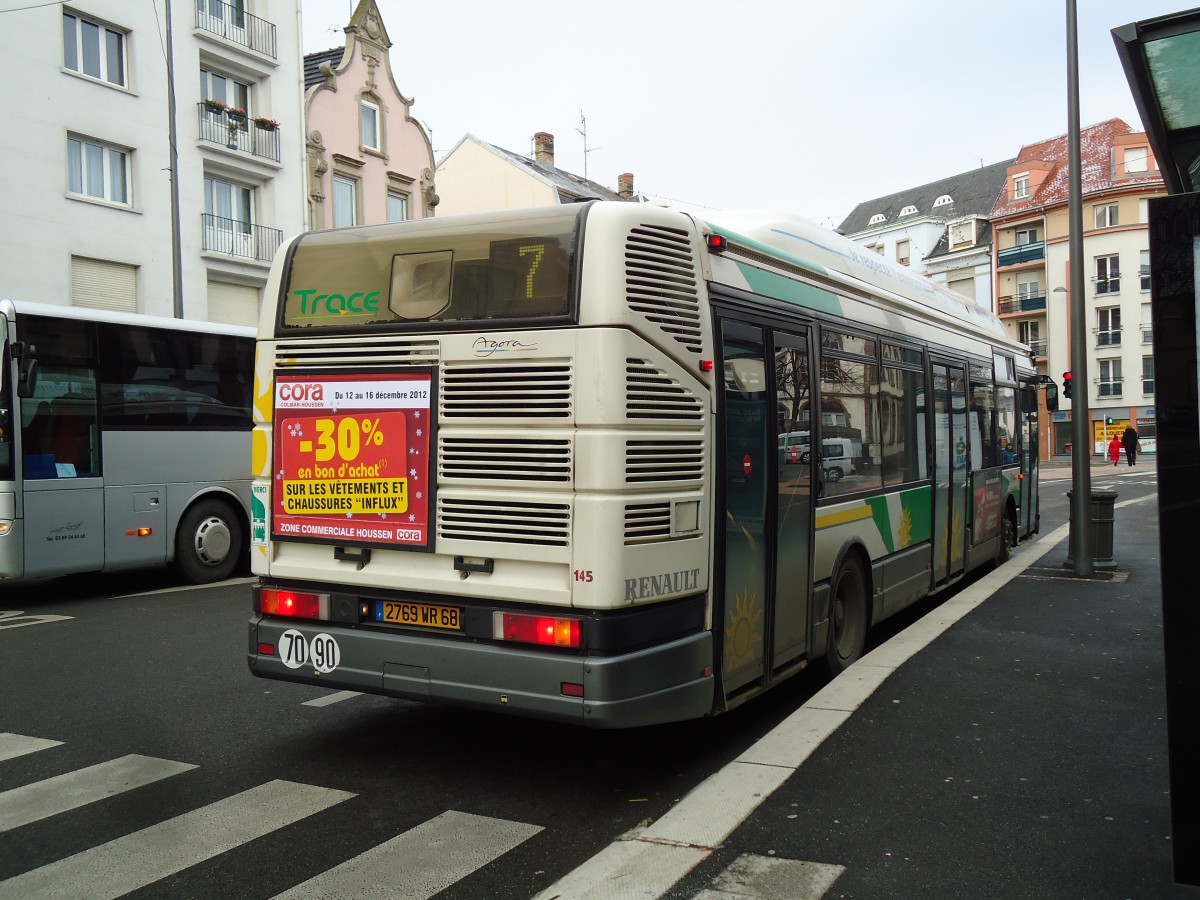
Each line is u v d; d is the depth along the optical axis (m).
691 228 5.08
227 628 9.08
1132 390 55.59
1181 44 4.15
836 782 4.88
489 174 43.69
